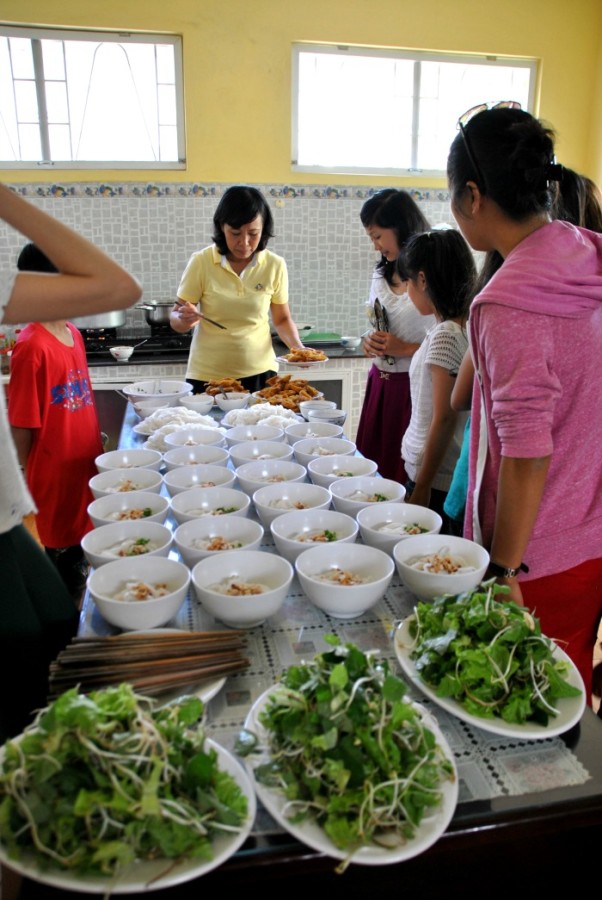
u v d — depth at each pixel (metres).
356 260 4.22
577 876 0.83
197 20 3.61
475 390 1.32
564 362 1.14
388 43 3.85
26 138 3.77
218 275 2.88
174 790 0.72
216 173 3.89
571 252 1.16
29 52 3.63
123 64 3.72
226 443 2.00
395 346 2.43
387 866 0.77
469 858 0.79
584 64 4.13
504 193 1.15
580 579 1.30
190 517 1.44
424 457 1.82
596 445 1.23
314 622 1.15
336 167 4.05
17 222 1.01
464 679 0.90
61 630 1.27
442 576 1.14
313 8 3.71
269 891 0.75
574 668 0.97
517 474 1.13
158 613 1.06
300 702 0.80
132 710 0.74
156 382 2.66
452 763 0.79
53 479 2.12
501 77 4.17
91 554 1.23
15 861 0.67
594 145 4.21
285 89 3.82
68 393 2.10
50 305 1.01
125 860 0.65
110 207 3.86
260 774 0.77
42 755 0.69
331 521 1.44
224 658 0.99
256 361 3.03
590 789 0.82
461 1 3.86
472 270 1.75
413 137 4.15
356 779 0.73
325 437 2.04
